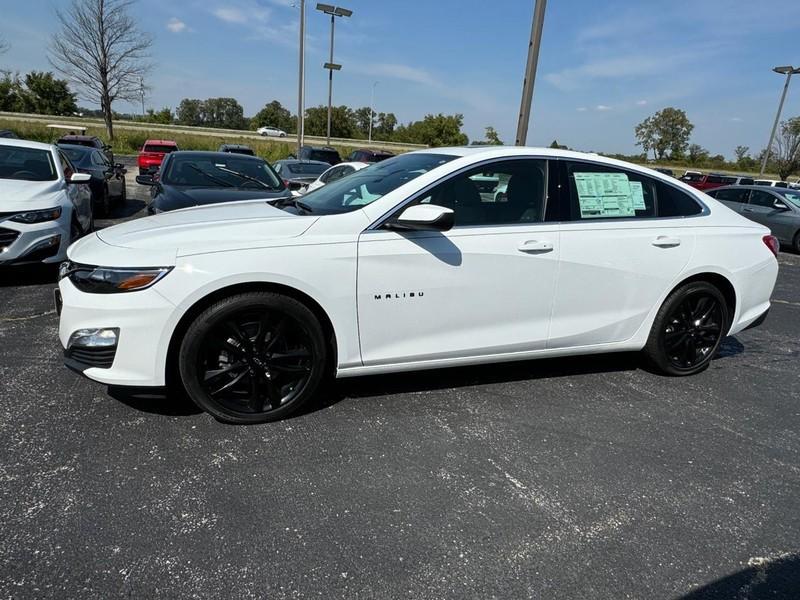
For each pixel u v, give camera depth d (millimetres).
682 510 2471
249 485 2459
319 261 2834
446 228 2809
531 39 8453
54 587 1852
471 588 1960
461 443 2916
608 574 2064
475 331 3246
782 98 32875
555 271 3338
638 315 3672
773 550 2246
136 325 2627
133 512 2240
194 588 1888
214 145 41062
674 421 3320
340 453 2752
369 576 1986
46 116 53375
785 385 4020
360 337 3006
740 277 3898
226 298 2748
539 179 3383
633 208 3635
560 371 3969
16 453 2588
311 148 24656
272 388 2943
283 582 1937
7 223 5137
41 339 4027
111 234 3023
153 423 2920
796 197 12211
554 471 2717
